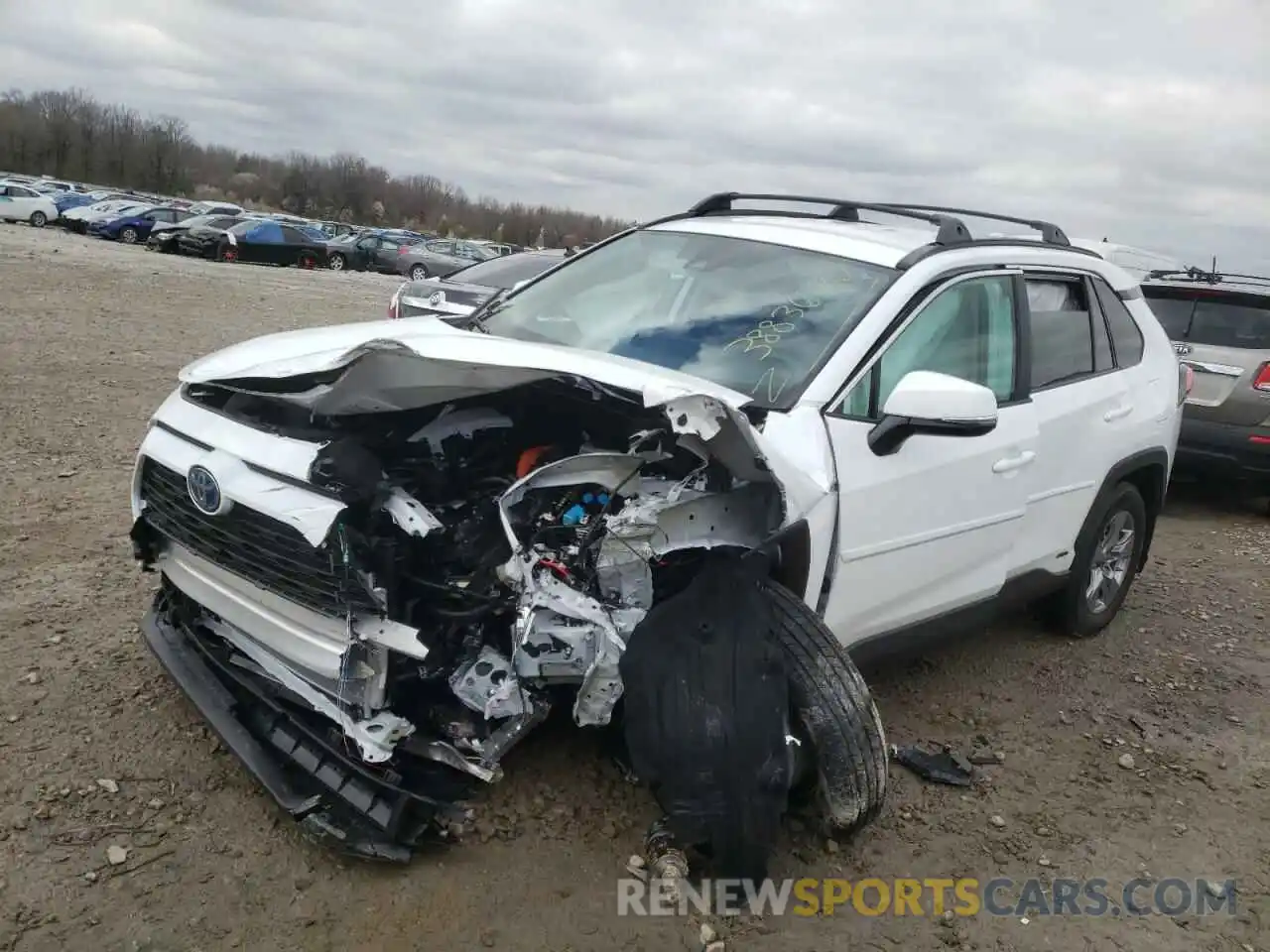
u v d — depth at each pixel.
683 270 4.07
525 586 2.78
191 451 3.07
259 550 2.91
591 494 2.94
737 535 2.99
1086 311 4.77
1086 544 4.87
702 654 2.79
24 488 5.79
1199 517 8.42
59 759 3.25
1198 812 3.75
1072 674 4.82
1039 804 3.69
